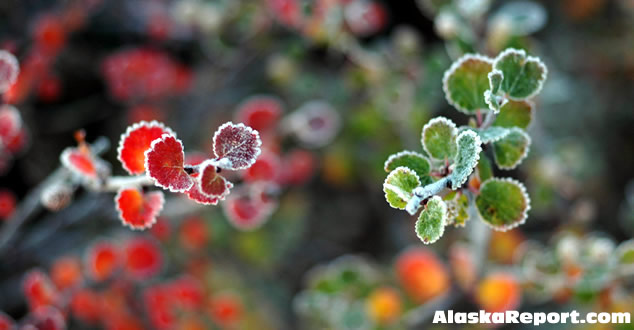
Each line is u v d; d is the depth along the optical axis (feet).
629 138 3.62
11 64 1.57
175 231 2.88
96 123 3.25
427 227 1.20
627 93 3.67
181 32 3.30
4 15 2.81
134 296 2.54
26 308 2.71
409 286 2.27
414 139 2.59
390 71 2.51
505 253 2.47
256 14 2.71
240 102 3.35
